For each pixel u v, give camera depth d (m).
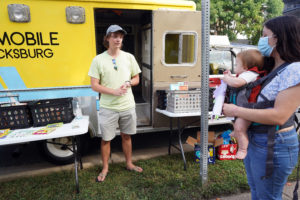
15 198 2.48
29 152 3.83
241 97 1.39
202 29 2.25
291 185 2.65
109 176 2.86
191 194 2.47
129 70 2.64
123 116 2.67
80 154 3.15
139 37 5.10
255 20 13.93
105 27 5.13
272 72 1.25
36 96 2.88
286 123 1.27
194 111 2.93
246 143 1.43
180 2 3.34
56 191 2.58
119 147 3.92
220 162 3.18
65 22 2.84
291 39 1.16
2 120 2.42
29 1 2.70
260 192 1.41
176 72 3.38
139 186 2.64
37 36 2.77
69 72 2.96
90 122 3.17
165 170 2.96
